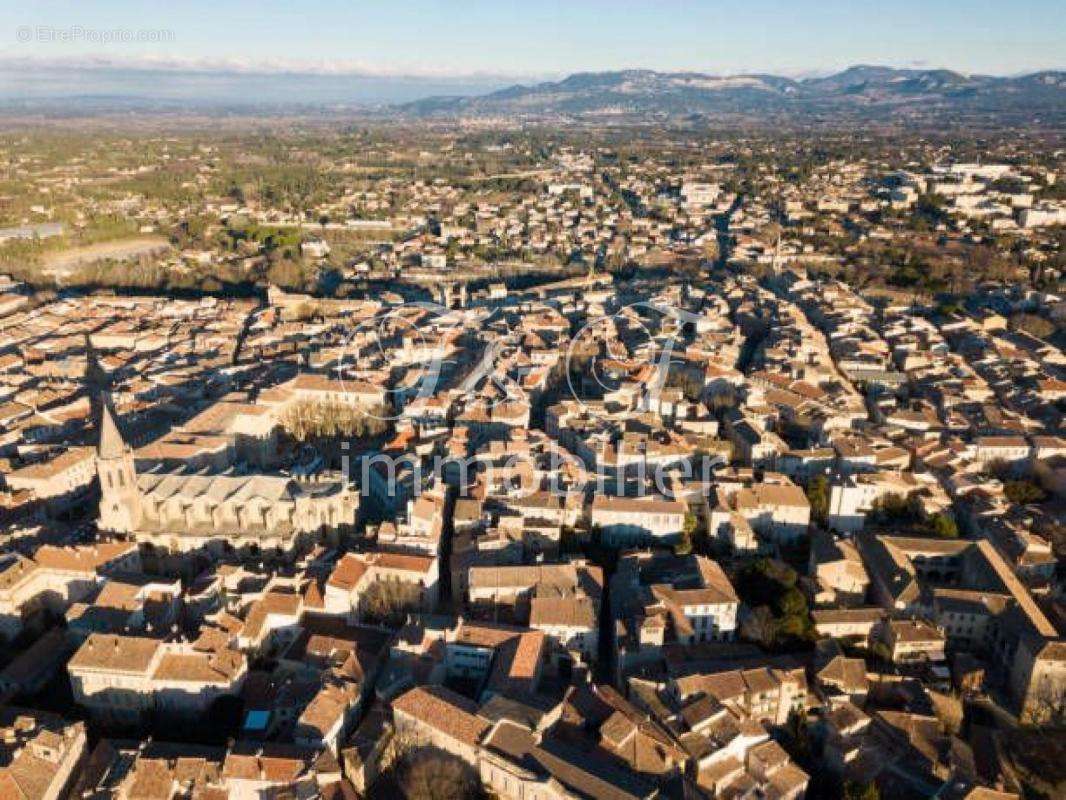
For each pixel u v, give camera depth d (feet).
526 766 623.77
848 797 630.33
